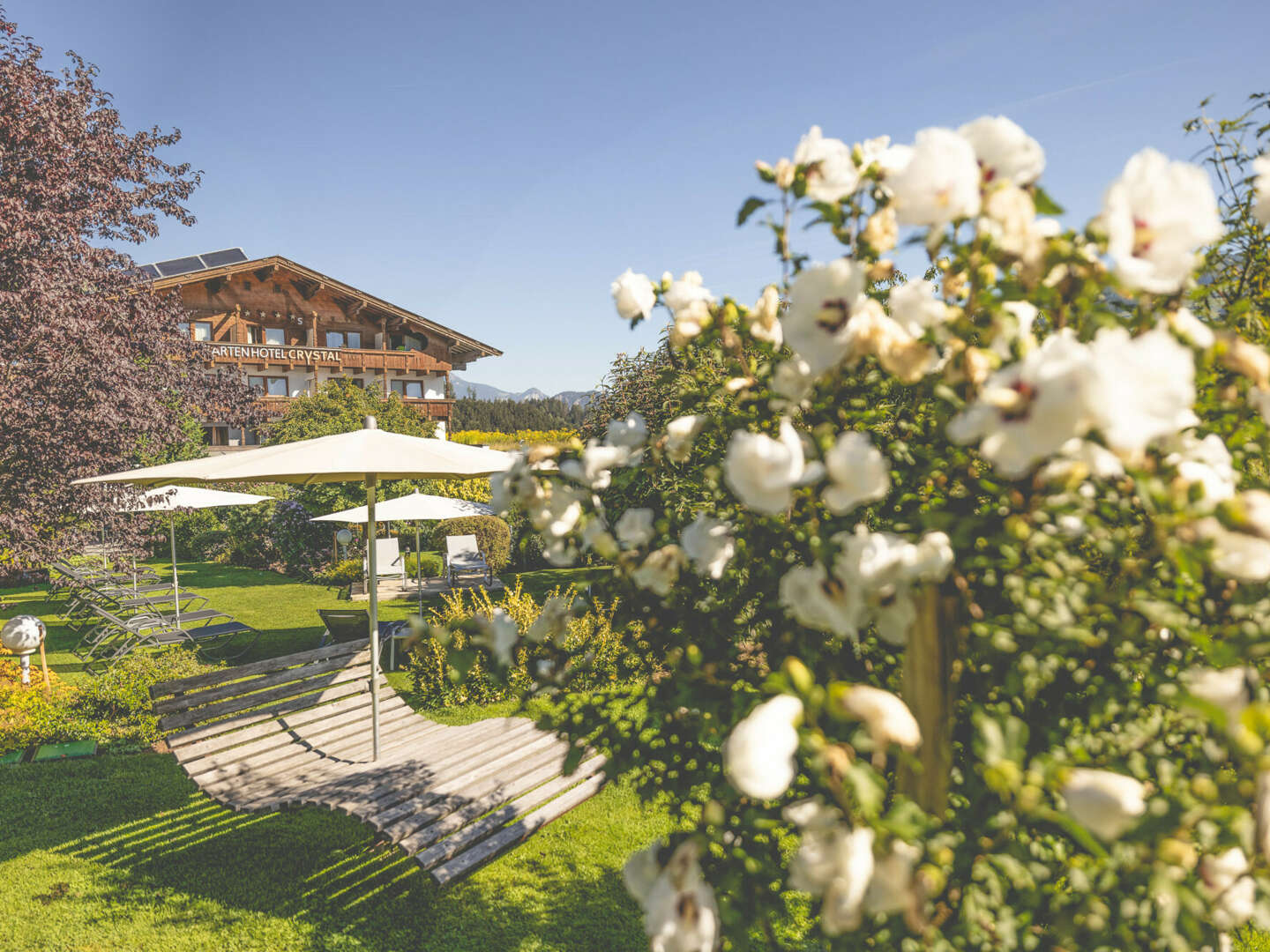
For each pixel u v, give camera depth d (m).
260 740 4.43
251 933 3.42
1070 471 0.96
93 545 11.55
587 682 1.79
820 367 1.10
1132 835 0.92
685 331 1.46
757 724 0.92
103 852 4.21
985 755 0.93
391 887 3.80
